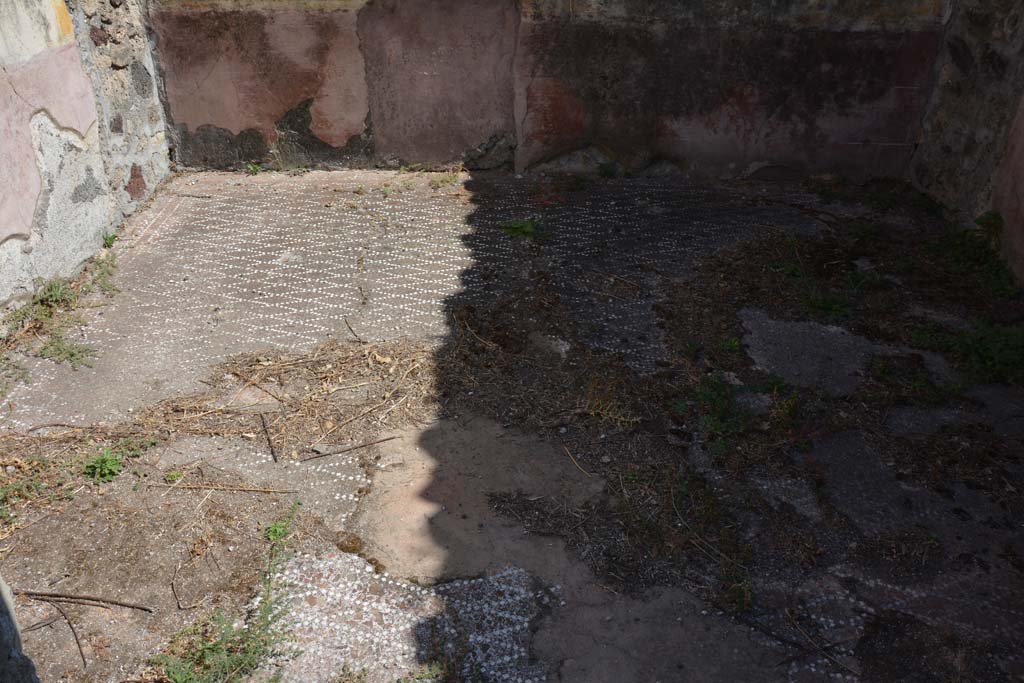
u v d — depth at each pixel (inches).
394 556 115.0
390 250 193.2
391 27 216.5
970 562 115.3
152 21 213.3
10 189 156.0
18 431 137.8
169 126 226.8
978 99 199.3
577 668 100.3
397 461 131.4
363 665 100.2
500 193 221.5
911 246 196.9
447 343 159.8
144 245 195.0
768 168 230.4
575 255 190.9
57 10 171.8
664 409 142.5
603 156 230.8
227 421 140.5
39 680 91.5
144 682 98.1
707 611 107.6
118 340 161.2
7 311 157.6
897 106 221.8
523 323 165.5
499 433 137.3
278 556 114.6
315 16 214.7
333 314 169.2
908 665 101.0
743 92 222.8
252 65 220.2
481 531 118.8
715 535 118.0
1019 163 180.5
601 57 219.6
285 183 227.3
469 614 107.0
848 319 168.7
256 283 180.1
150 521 119.6
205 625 105.5
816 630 105.4
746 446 134.3
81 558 114.6
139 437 136.4
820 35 215.2
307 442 135.7
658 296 175.2
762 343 161.0
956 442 136.1
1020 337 159.5
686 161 230.7
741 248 194.7
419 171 232.4
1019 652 103.0
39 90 165.2
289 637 103.4
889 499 125.0
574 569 113.2
